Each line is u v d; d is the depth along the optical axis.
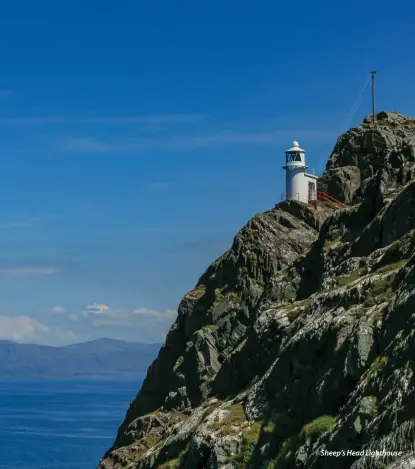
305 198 137.12
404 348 64.50
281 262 124.75
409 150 105.56
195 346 123.38
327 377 73.44
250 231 130.25
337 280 89.25
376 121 141.12
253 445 81.50
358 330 71.19
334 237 108.38
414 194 89.12
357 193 132.00
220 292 128.12
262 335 96.44
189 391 122.31
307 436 72.38
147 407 133.75
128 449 116.69
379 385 65.25
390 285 74.94
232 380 101.19
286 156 139.12
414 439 58.53
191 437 95.06
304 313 87.44
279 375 83.75
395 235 90.12
